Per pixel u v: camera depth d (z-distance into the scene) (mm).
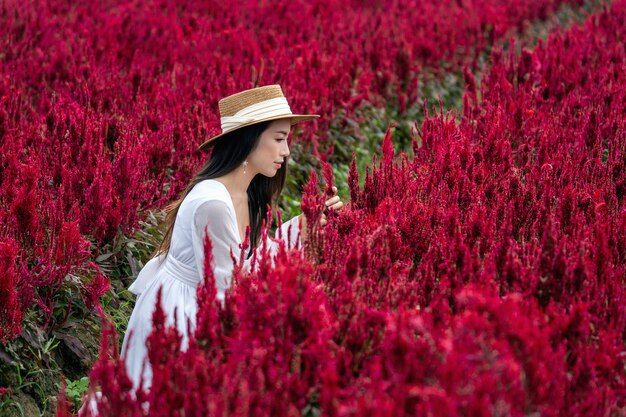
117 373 2367
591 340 2613
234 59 8609
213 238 3232
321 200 3104
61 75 7438
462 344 2021
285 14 11922
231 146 3404
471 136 5281
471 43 11625
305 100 7121
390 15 12820
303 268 2463
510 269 2766
